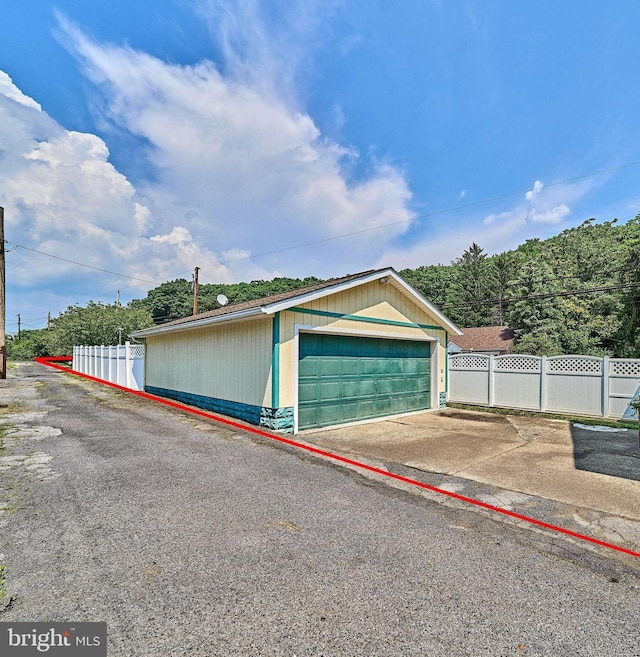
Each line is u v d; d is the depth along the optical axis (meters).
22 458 5.16
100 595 2.26
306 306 7.50
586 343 22.16
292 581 2.45
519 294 25.58
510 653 1.89
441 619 2.12
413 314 9.96
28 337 53.06
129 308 37.44
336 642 1.93
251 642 1.92
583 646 1.94
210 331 9.30
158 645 1.88
